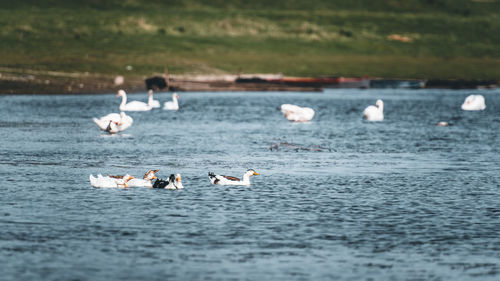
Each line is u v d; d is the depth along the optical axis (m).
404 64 104.44
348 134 43.91
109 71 82.75
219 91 80.94
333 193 24.92
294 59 101.94
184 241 18.61
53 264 16.73
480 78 98.19
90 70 82.00
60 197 23.56
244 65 94.38
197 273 16.23
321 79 89.00
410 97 77.69
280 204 22.95
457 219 21.30
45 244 18.23
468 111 62.50
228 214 21.47
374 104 68.56
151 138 40.22
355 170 30.00
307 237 19.14
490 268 16.81
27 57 85.38
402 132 45.44
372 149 36.97
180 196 23.84
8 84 71.25
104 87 75.12
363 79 90.50
